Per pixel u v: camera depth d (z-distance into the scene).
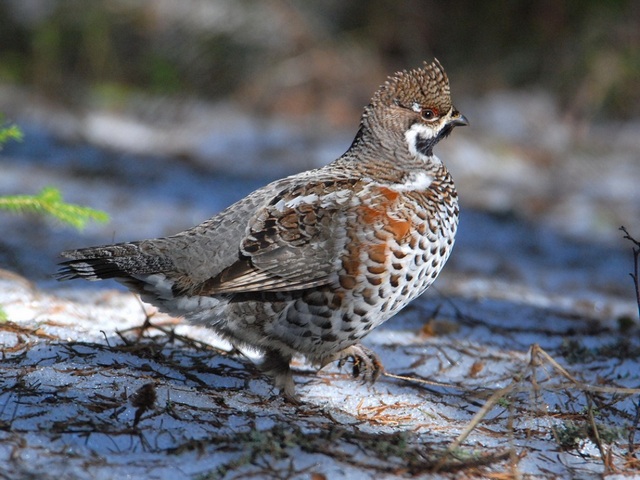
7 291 10.13
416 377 9.11
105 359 8.23
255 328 7.86
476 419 6.91
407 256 7.79
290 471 6.44
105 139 20.75
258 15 25.36
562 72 25.27
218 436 6.87
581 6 25.52
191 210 15.92
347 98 24.72
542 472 6.93
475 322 11.06
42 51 23.86
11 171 16.77
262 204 7.94
